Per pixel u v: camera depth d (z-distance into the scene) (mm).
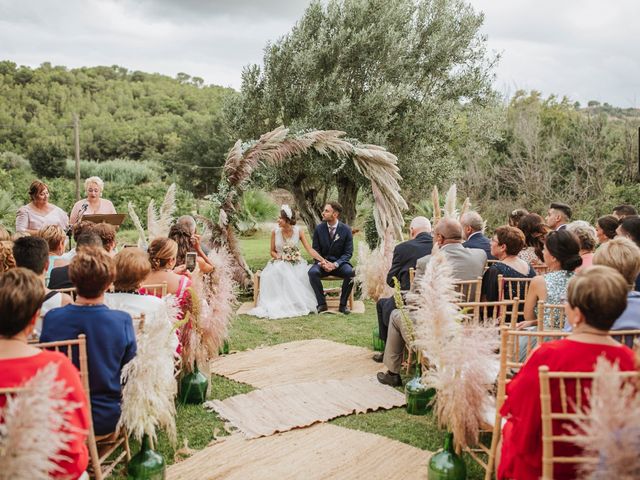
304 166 10664
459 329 3096
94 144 51469
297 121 11273
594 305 2232
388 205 9133
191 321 4316
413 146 12016
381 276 7754
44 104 59156
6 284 2244
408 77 11742
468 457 3586
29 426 1862
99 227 4836
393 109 11484
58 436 2002
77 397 2340
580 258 3961
